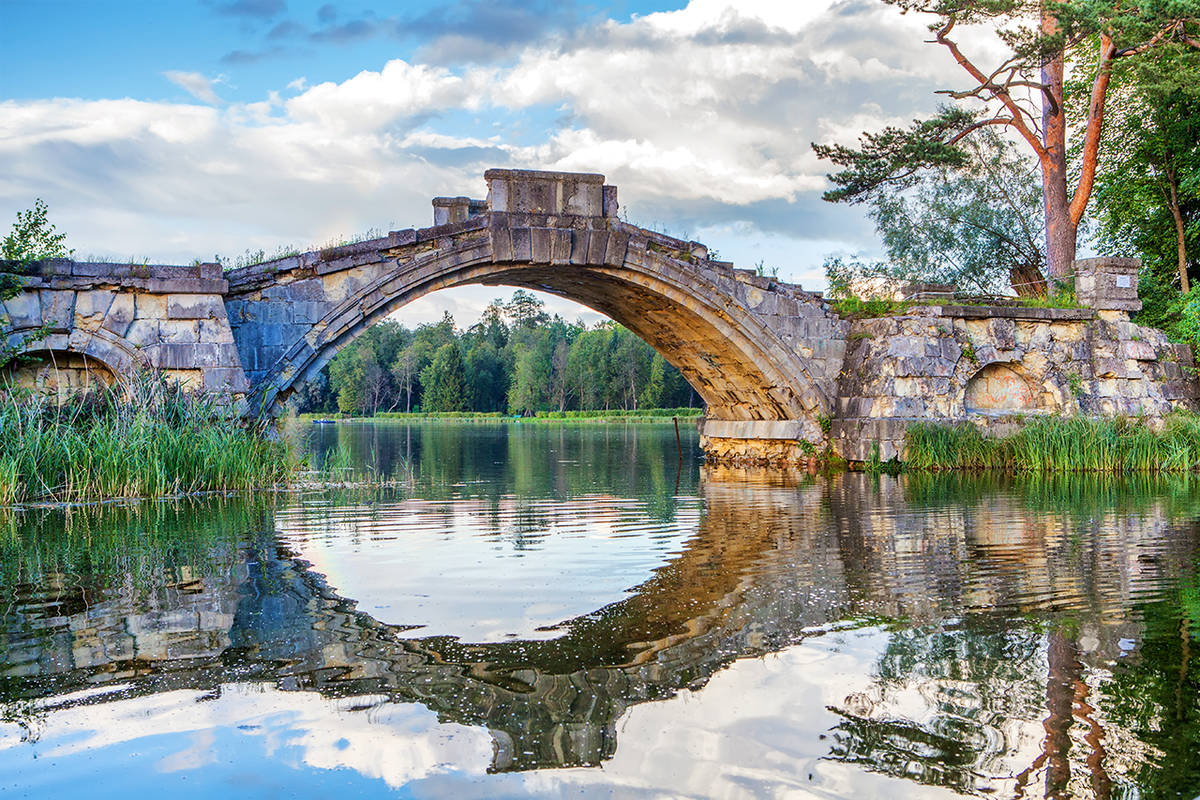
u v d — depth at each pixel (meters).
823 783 3.73
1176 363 23.14
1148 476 17.80
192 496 13.66
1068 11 20.02
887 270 33.00
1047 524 10.83
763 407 23.81
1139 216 29.16
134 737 4.15
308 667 5.09
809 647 5.50
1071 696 4.68
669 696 4.66
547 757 3.97
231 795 3.60
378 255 17.94
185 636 5.68
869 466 20.38
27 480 12.75
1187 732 4.22
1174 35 22.02
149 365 15.61
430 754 3.99
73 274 15.30
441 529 10.34
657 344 25.16
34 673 4.99
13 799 3.55
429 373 91.38
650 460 23.94
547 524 10.83
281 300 17.20
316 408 99.50
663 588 7.05
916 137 24.19
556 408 92.06
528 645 5.51
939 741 4.12
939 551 8.84
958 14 22.58
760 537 9.77
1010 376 22.20
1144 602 6.66
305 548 8.97
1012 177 31.64
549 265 19.56
